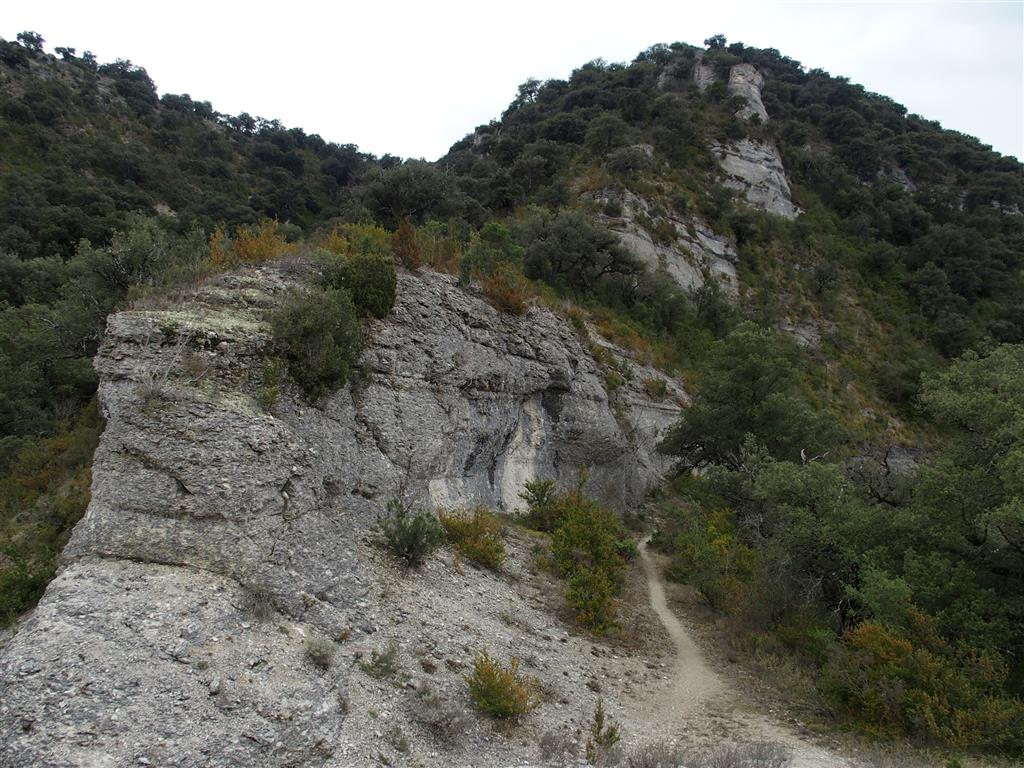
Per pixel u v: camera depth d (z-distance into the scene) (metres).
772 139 84.62
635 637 14.67
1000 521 13.76
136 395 10.46
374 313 18.42
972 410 16.92
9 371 19.77
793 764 8.95
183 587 8.11
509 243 40.56
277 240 20.03
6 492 12.50
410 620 10.58
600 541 18.20
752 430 30.03
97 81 87.56
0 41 78.12
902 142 102.00
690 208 65.06
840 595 16.42
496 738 8.44
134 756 5.76
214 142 85.62
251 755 6.24
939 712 10.41
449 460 18.98
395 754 7.26
